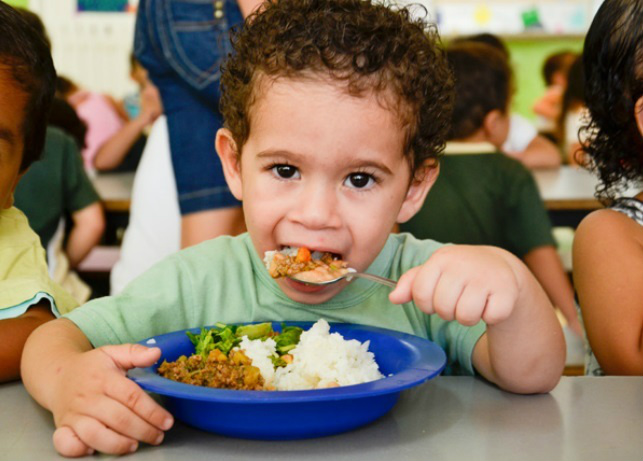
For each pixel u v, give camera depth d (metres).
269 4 1.12
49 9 6.05
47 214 3.26
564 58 5.54
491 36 3.60
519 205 3.01
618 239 1.40
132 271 2.75
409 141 1.02
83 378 0.78
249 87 0.99
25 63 1.23
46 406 0.83
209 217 2.04
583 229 1.47
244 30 1.13
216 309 1.14
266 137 0.95
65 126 4.29
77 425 0.73
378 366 0.94
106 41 6.09
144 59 2.07
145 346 0.87
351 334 0.99
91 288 3.76
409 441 0.75
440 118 1.12
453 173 2.90
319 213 0.93
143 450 0.74
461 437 0.76
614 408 0.84
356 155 0.93
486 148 3.00
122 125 5.36
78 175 3.41
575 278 1.48
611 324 1.34
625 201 1.52
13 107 1.21
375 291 1.16
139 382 0.76
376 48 0.96
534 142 4.49
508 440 0.74
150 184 2.72
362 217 0.96
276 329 1.02
